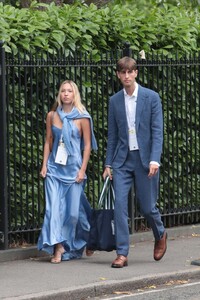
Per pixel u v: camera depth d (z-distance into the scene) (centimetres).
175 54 1344
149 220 1120
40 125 1209
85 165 1139
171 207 1359
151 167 1084
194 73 1365
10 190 1184
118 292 1013
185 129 1367
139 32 1302
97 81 1252
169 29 1337
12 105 1175
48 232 1120
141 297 988
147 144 1095
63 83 1138
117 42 1288
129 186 1102
